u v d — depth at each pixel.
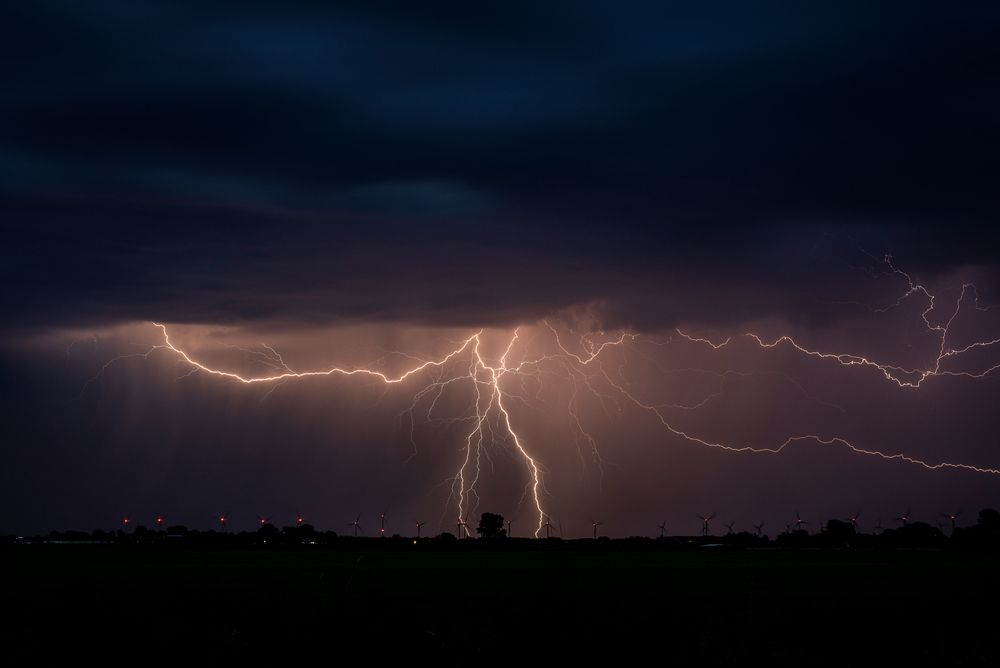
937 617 32.91
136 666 24.08
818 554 123.62
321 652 25.28
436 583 50.44
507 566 75.88
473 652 24.95
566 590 32.34
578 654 24.97
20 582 51.47
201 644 25.98
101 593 38.56
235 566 76.00
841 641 27.33
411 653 25.25
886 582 53.81
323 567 73.62
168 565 77.88
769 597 41.75
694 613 32.94
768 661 24.44
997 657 24.88
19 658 24.42
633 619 30.36
